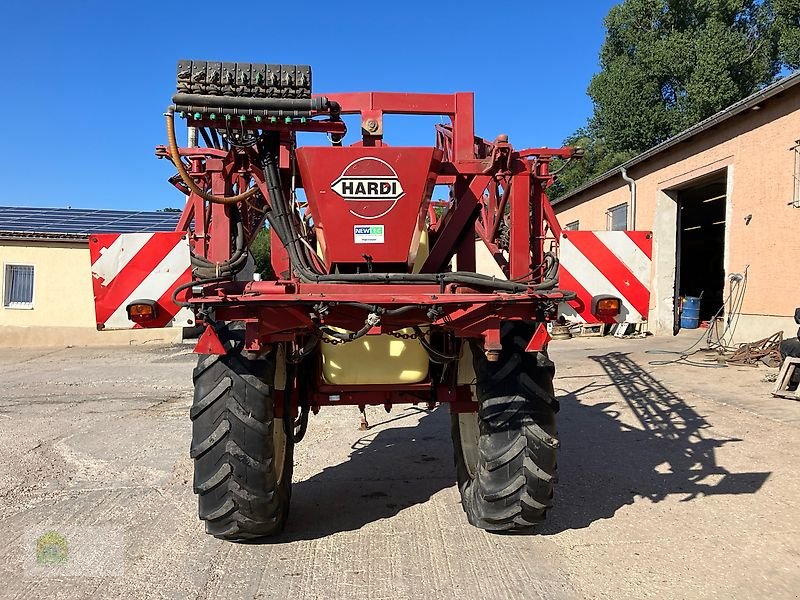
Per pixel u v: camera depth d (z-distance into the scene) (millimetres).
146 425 6930
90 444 6082
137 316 3393
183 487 4738
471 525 3910
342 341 3178
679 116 27984
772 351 10141
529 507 3436
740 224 12109
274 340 3260
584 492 4508
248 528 3434
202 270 3381
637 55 29453
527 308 3158
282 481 3793
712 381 8805
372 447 5934
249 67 3031
